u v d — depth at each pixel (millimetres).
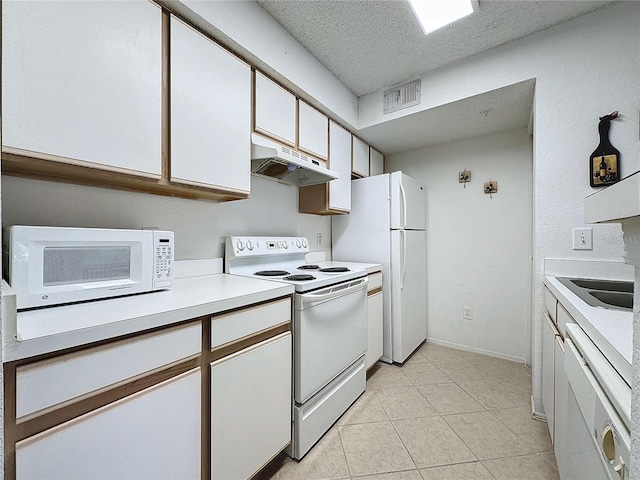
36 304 918
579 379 770
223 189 1441
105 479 795
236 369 1148
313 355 1534
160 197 1528
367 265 2410
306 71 1942
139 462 866
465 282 2834
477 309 2771
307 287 1490
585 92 1629
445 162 2939
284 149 1795
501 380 2230
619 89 1551
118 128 1071
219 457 1087
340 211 2445
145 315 873
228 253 1819
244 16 1515
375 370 2418
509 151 2617
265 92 1715
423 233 2945
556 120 1701
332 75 2213
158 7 1195
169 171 1237
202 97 1348
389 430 1663
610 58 1570
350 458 1457
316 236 2688
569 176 1666
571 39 1662
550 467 1386
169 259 1273
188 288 1322
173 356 949
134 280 1161
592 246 1612
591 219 536
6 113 835
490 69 1915
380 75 2232
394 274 2504
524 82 1811
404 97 2305
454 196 2893
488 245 2721
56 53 923
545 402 1581
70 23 952
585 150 1630
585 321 857
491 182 2701
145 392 880
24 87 864
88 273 1046
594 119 1609
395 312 2496
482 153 2748
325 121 2242
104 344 796
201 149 1345
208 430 1063
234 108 1495
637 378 372
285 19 1692
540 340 1751
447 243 2934
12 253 886
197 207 1698
